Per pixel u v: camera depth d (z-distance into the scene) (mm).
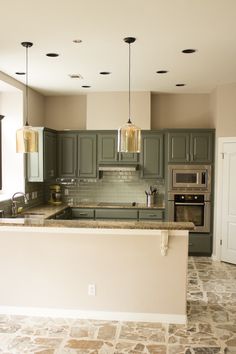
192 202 5941
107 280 3600
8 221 3619
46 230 3625
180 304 3539
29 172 5578
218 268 5430
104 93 6285
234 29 3275
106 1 2691
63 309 3660
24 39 3541
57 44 3691
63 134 6270
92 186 6598
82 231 3584
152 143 6113
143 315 3582
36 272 3672
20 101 5480
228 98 5645
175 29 3275
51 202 6371
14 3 2719
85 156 6254
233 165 5602
